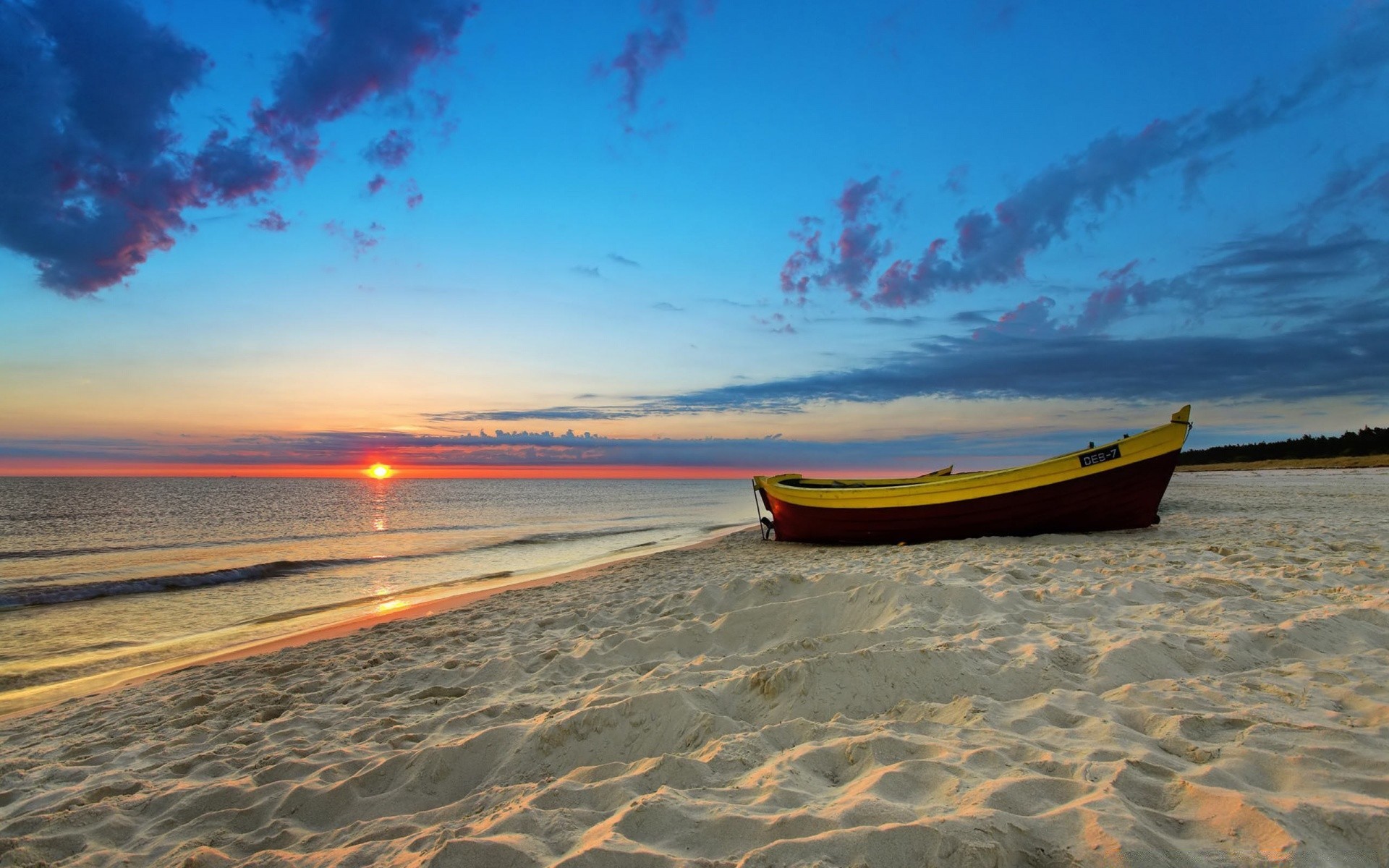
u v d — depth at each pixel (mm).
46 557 17797
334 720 4316
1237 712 2789
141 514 35469
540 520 32125
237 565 15664
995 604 4957
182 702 5230
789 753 2691
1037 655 3609
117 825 2945
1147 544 9250
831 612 5047
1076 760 2371
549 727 3291
